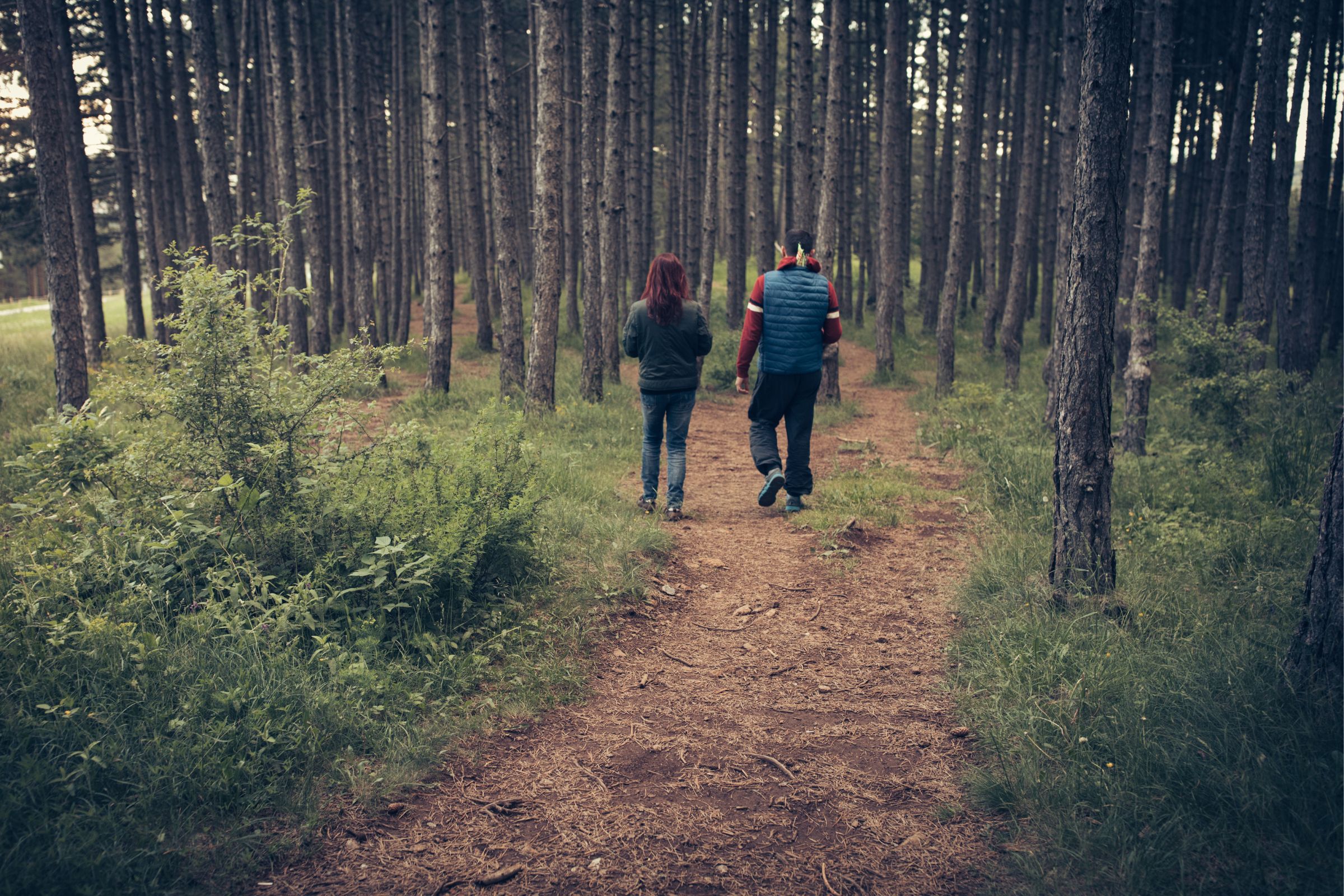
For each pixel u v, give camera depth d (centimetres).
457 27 2134
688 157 2148
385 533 400
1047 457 772
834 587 498
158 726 278
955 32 2512
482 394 1301
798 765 308
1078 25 1145
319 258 1559
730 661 401
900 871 245
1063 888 227
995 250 2100
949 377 1489
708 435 1047
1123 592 430
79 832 230
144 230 1762
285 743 284
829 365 1323
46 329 2300
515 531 449
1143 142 1445
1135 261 1517
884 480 750
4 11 1572
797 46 1287
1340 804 240
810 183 1315
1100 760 283
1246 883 220
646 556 533
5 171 2067
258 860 241
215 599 362
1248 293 1266
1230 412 932
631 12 1769
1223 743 279
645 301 613
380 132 2280
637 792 289
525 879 241
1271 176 1761
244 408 404
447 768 296
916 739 325
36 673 292
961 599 458
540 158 1053
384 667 341
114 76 1756
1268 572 460
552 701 350
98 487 409
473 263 2000
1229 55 1884
